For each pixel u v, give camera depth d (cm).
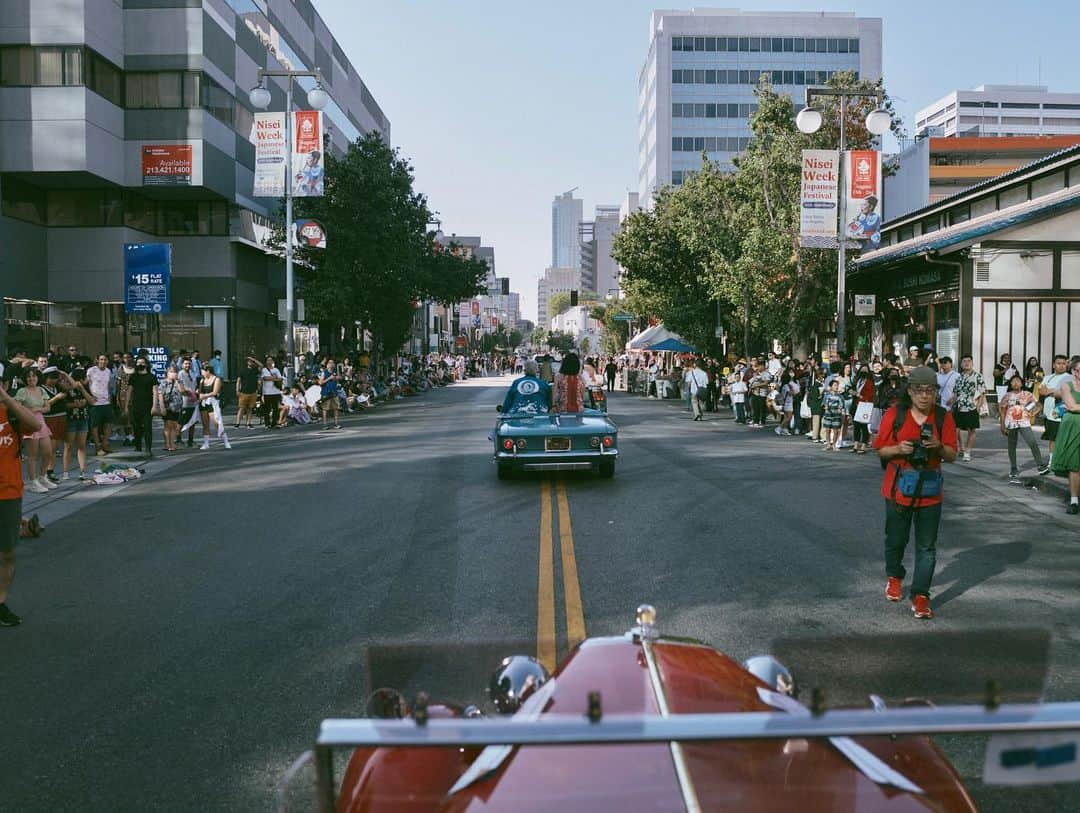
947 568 845
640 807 222
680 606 709
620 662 309
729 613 687
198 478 1505
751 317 3516
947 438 696
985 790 383
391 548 939
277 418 2631
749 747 250
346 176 3900
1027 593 754
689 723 201
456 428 2428
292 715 505
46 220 3512
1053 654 576
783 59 11656
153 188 3581
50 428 1448
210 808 399
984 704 211
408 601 736
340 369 3341
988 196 3075
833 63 11688
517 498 1235
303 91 5159
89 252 3519
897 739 279
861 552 903
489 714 357
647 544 939
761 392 2494
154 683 562
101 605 750
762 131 3109
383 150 4009
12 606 751
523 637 629
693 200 3538
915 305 3055
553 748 251
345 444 2033
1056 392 1331
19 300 3325
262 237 4288
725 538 968
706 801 223
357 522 1087
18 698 541
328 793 207
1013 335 2655
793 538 968
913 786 255
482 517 1101
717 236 3341
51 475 1434
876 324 3406
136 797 411
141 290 3009
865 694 454
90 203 3522
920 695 457
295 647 627
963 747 421
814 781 247
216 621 696
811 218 2420
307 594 768
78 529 1088
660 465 1582
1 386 693
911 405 707
